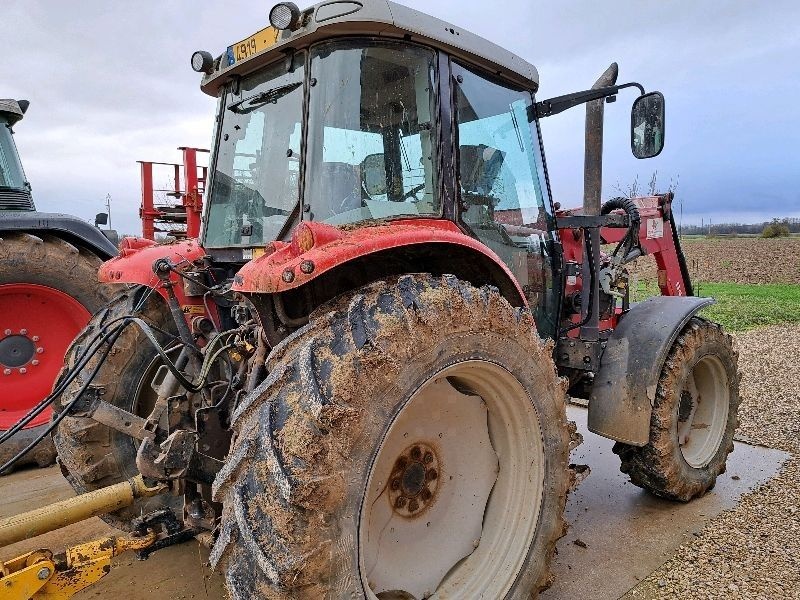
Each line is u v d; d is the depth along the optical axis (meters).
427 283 2.14
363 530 1.87
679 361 3.53
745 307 13.27
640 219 4.16
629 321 3.63
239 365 2.60
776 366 7.02
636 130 3.49
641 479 3.63
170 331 3.31
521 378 2.38
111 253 5.51
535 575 2.43
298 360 1.87
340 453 1.76
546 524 2.48
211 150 3.26
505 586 2.34
